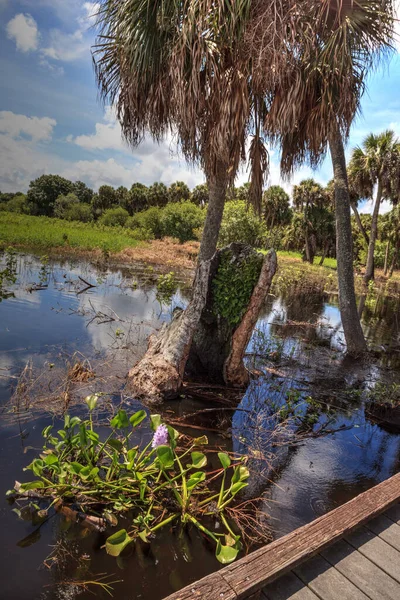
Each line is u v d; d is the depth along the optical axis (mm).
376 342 8438
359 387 5535
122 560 2145
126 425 2773
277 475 3191
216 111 4895
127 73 5113
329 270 26719
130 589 1969
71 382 4195
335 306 12633
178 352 4508
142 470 2783
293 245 43062
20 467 2791
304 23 4688
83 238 19516
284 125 4852
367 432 4207
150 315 7852
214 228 5887
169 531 2400
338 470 3363
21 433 3221
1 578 1939
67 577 1998
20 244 15953
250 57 4477
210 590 1626
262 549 1882
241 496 2857
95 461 2828
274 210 38156
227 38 4473
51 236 17953
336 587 1796
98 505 2525
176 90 4570
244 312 4863
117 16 4875
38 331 5883
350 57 4844
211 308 5121
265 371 5688
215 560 2217
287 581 1808
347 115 5266
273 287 14852
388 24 4852
